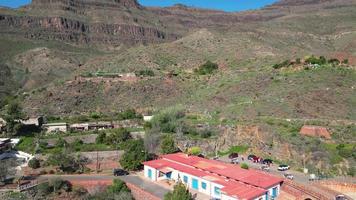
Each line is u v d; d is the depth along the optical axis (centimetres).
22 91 16625
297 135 8144
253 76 12794
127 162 7700
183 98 12588
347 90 10300
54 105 12631
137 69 15762
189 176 6775
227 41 19512
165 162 7406
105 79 14175
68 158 7825
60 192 6800
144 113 11569
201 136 9006
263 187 5962
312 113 9381
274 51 17675
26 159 8294
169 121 9781
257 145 8412
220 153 8538
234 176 6406
